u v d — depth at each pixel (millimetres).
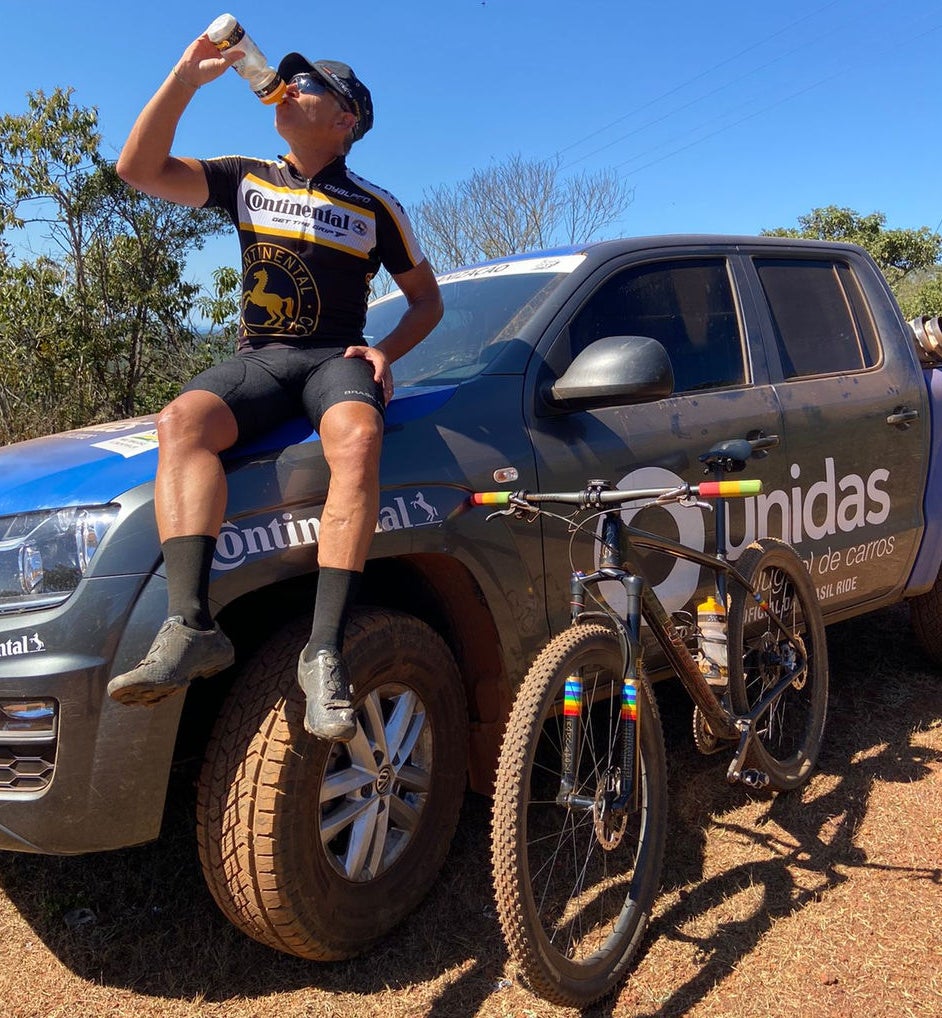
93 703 2025
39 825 2062
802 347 3779
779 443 3443
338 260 2459
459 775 2631
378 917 2402
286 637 2297
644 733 2451
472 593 2648
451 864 2852
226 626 2461
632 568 2516
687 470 3127
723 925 2520
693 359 3365
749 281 3668
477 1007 2244
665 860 2850
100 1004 2295
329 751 2254
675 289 3412
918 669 4410
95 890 2783
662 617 2555
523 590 2686
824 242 4152
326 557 2062
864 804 3143
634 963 2383
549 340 2953
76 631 2033
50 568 2090
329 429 2174
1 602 2104
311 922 2229
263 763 2137
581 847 2588
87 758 2039
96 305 10453
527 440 2750
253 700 2205
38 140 10070
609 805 2242
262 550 2172
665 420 3127
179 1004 2287
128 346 10688
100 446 2455
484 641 2703
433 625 2785
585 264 3189
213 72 2262
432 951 2451
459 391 2711
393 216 2559
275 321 2449
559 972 2111
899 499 3967
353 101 2426
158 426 2135
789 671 3250
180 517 1992
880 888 2646
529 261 3451
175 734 2121
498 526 2609
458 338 3168
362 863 2377
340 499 2088
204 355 11047
